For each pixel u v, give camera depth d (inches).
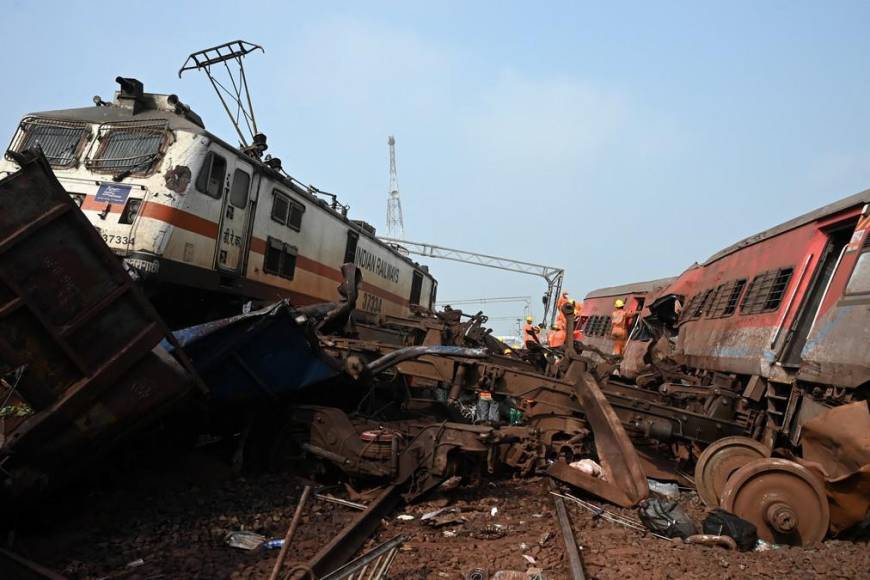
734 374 441.7
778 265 422.9
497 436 286.4
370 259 732.0
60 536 196.9
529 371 414.9
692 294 620.1
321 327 402.3
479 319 532.7
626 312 748.6
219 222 441.1
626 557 217.8
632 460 292.4
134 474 254.8
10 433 180.5
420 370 393.1
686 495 340.5
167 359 220.1
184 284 412.2
